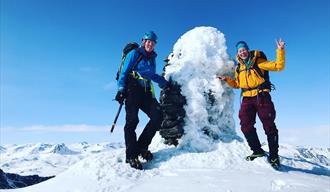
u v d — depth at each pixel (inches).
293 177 207.0
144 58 245.1
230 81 262.5
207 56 271.9
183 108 263.6
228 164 235.5
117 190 201.2
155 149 266.7
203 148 254.8
